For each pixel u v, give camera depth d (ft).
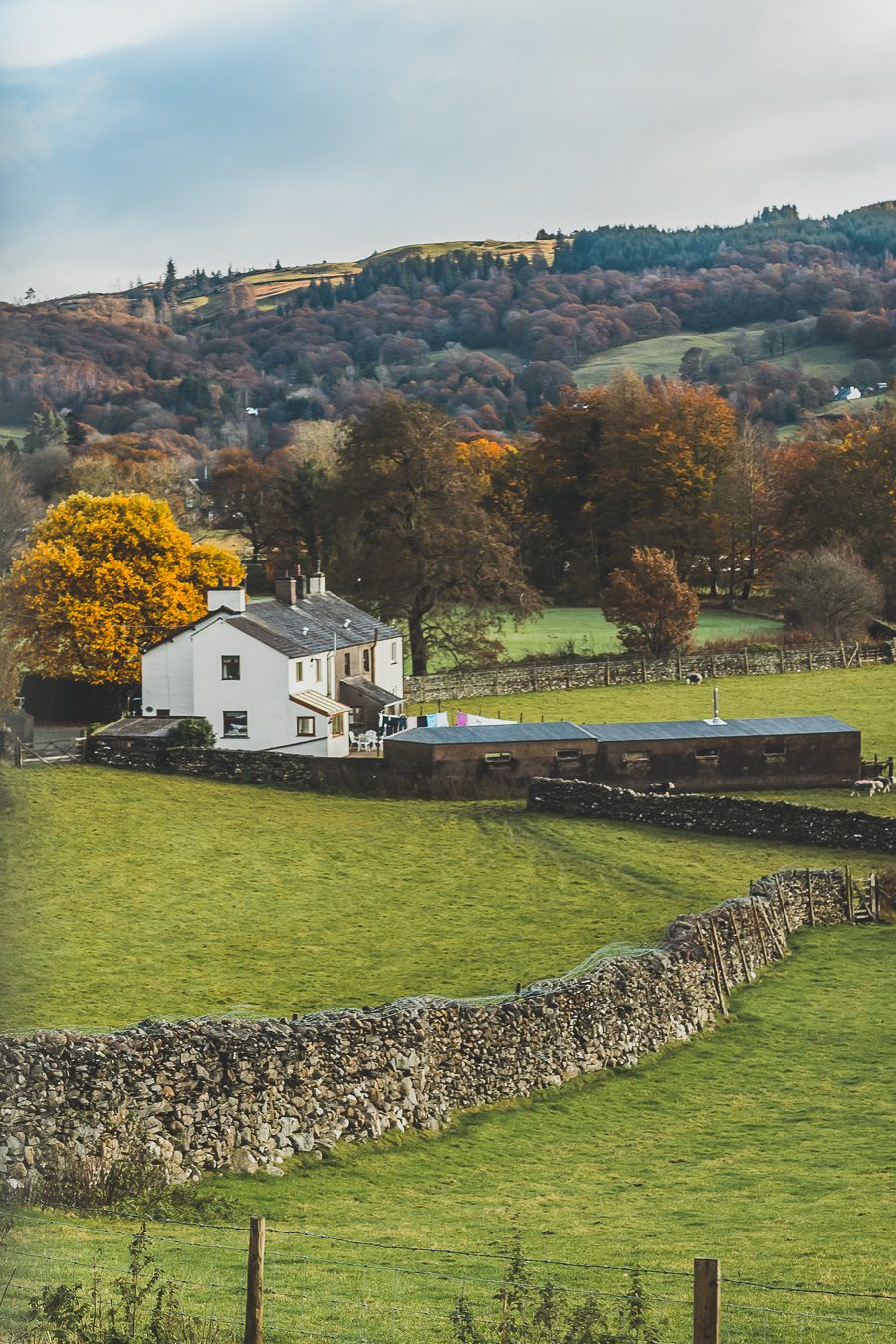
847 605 408.87
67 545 323.78
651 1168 103.60
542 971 153.89
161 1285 65.16
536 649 401.90
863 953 168.04
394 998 143.23
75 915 171.53
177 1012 135.03
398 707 311.27
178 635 287.89
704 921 152.25
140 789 235.20
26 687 330.54
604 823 227.20
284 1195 92.17
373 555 351.25
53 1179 85.10
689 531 492.54
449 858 206.69
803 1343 66.74
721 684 363.97
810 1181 100.27
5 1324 62.28
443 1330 66.03
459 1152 105.40
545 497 550.77
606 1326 65.41
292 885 190.80
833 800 249.75
